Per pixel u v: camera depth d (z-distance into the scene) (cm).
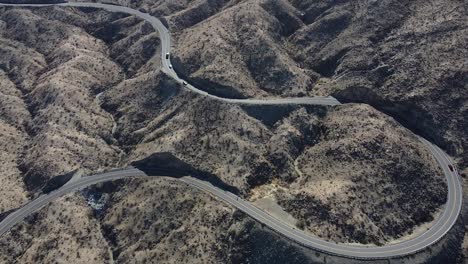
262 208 14475
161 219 14612
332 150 15800
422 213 14538
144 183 15675
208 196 14900
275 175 15662
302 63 19062
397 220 14188
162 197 15062
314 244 13462
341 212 13950
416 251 13450
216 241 13988
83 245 14675
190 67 18438
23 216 15362
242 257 13750
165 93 18150
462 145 16050
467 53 17275
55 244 14512
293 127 16725
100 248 14688
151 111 18000
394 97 16862
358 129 16062
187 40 19725
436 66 17188
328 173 15262
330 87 17788
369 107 16838
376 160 15175
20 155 17312
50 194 15888
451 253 13788
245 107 17088
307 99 17450
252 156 15838
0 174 16475
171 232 14250
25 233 15025
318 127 16938
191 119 17025
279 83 17912
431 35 17900
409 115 16788
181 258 13662
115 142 17638
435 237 13850
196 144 16338
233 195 14925
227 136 16238
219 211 14462
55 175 16100
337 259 13188
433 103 16612
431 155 15912
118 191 15912
